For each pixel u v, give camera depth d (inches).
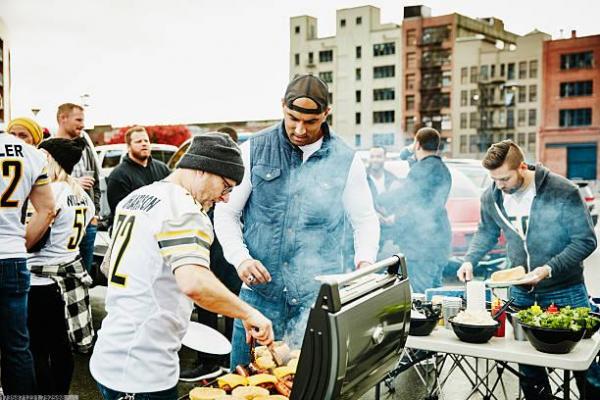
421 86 2481.5
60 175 123.2
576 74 2166.6
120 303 70.3
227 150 72.1
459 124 2434.8
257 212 101.7
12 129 151.6
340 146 103.3
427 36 2465.6
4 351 105.7
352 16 2568.9
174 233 66.9
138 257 69.1
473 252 132.8
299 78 97.1
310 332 59.8
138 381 68.9
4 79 312.7
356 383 65.4
